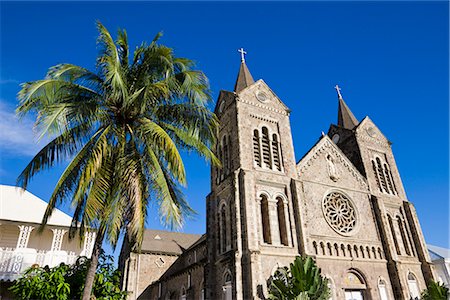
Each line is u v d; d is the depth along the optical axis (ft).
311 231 106.63
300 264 81.20
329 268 102.63
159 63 66.59
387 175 142.51
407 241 126.82
